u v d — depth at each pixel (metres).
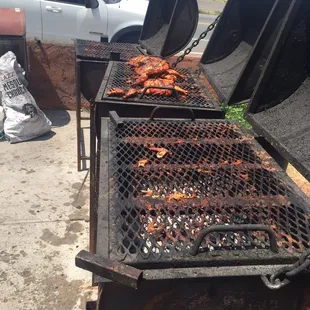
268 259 1.13
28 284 2.56
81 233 3.11
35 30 6.30
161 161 1.62
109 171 1.49
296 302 1.17
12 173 3.88
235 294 1.14
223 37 2.91
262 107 1.88
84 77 3.44
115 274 1.01
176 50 3.48
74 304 2.45
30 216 3.25
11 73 4.54
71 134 4.86
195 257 1.11
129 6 6.74
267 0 2.53
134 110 2.20
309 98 1.81
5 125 4.51
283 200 1.40
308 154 1.54
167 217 1.28
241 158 1.69
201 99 2.39
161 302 1.13
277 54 1.74
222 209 1.34
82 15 6.38
